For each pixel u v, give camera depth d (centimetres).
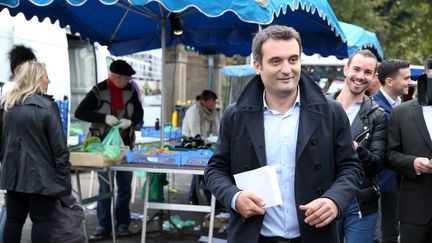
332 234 246
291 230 250
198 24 718
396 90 476
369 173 377
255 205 239
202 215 698
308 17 639
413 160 364
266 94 254
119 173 623
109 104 609
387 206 492
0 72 829
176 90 1744
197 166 515
